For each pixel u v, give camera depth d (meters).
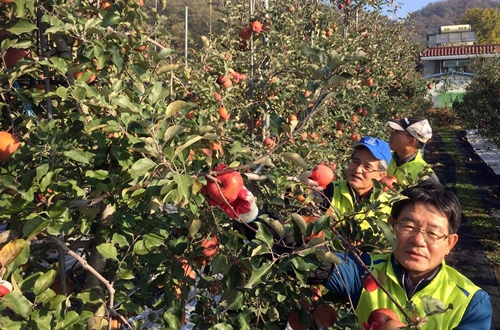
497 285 5.79
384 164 2.60
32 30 2.00
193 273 2.28
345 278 1.75
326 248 1.63
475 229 7.89
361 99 6.54
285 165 2.66
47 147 1.68
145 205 1.69
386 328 1.40
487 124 14.27
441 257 1.59
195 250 1.86
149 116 1.59
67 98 1.91
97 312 1.71
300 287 1.98
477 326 1.56
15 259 1.47
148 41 2.24
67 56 1.94
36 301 1.50
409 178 1.77
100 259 1.93
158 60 1.99
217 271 1.60
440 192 1.59
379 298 1.67
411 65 13.27
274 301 2.05
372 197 1.61
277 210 2.26
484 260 6.53
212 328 1.55
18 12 1.81
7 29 1.83
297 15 5.29
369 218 1.57
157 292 2.29
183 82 2.91
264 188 2.50
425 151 16.89
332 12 6.31
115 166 1.87
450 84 24.91
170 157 1.52
